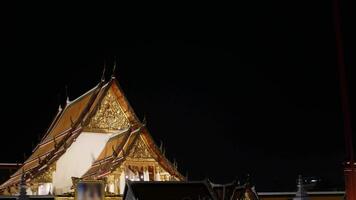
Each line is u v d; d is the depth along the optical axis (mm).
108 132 44250
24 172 42750
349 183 19875
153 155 41281
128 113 44562
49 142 49875
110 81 44719
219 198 34781
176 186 34000
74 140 42750
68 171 42438
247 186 37219
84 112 44406
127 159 40219
